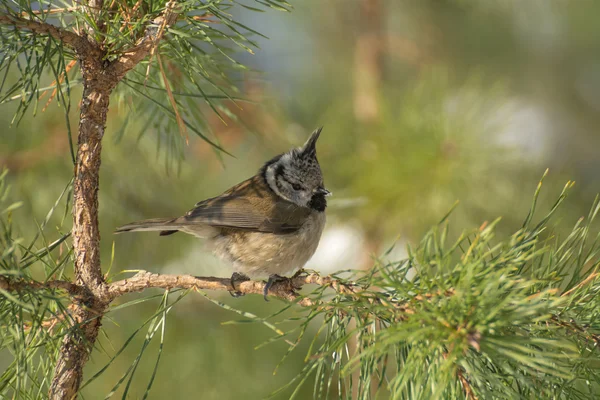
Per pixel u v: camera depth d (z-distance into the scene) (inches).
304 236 369.4
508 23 506.0
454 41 513.7
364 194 402.6
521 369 184.4
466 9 506.9
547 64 513.0
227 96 246.8
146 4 241.4
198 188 464.1
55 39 217.5
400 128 403.5
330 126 443.2
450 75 480.7
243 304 420.8
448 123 393.4
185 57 240.1
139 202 440.1
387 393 368.5
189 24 235.3
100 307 221.8
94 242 224.5
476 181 392.5
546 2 494.0
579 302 194.4
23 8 210.8
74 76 269.4
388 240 406.9
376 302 193.6
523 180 415.2
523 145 424.5
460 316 162.1
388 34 513.0
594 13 488.4
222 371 402.3
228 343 409.4
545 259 247.9
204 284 227.8
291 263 370.3
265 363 414.9
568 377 158.7
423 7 512.1
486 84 465.1
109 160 414.3
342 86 503.2
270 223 358.6
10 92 221.3
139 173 430.6
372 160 406.3
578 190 436.1
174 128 297.1
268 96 462.9
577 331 187.9
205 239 369.4
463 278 166.1
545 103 510.6
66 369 211.9
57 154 386.3
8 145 380.2
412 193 392.2
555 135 498.0
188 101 294.0
